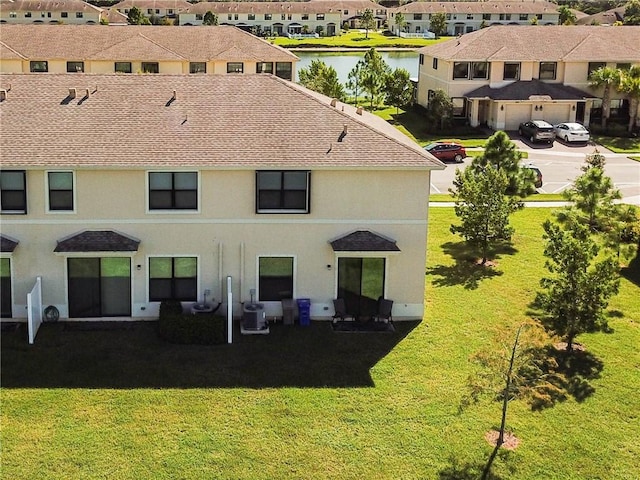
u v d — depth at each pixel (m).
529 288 31.31
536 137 62.59
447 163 56.19
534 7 159.12
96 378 22.83
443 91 67.88
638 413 21.73
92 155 25.69
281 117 27.86
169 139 26.58
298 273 27.14
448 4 159.12
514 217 42.34
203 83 29.41
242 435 20.17
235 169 25.86
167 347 25.00
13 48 65.81
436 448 19.84
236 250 26.78
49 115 27.25
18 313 26.55
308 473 18.70
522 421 21.20
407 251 27.17
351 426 20.72
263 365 23.95
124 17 155.75
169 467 18.77
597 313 24.19
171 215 26.31
